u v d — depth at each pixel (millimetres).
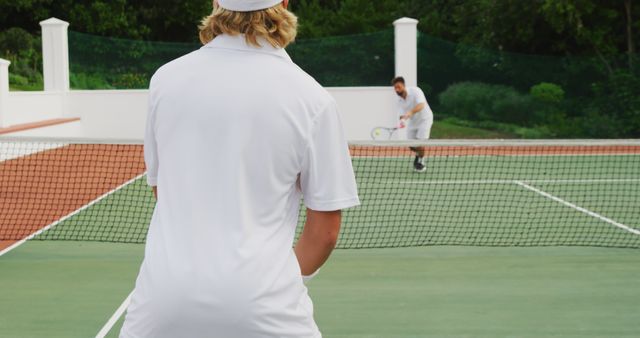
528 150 19547
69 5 30344
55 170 15297
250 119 2139
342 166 2242
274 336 2113
